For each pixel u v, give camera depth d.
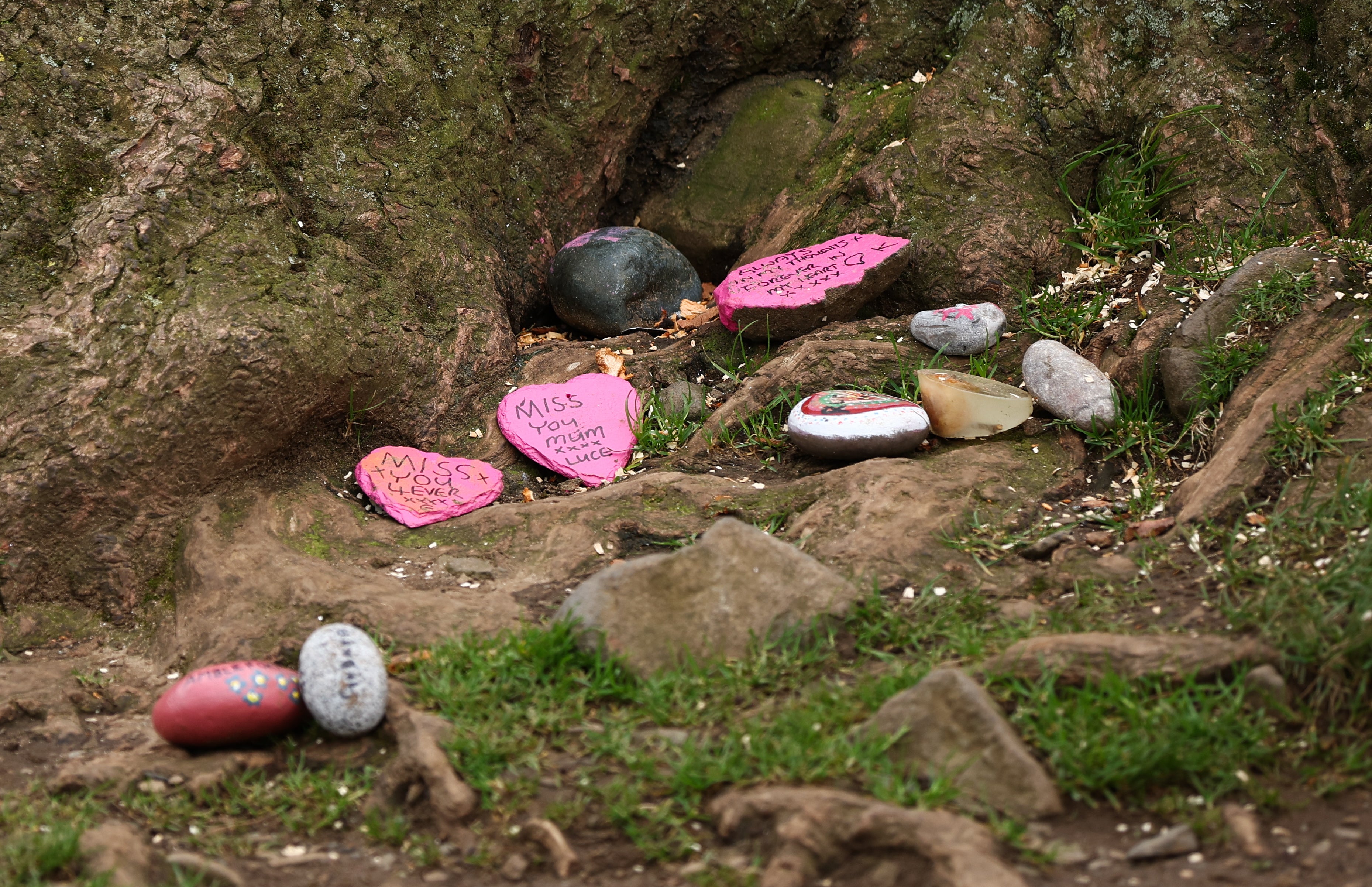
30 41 4.03
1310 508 3.36
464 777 2.75
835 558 3.53
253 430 3.94
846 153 5.49
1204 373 4.07
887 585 3.42
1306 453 3.55
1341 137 4.63
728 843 2.56
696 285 5.49
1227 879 2.34
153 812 2.78
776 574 3.20
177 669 3.46
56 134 4.02
